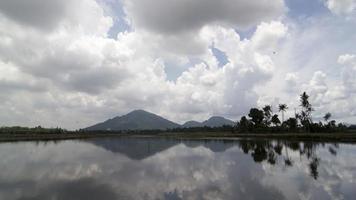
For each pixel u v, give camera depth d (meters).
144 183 23.50
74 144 84.56
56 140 113.81
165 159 41.97
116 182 24.02
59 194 19.70
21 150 59.44
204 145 75.44
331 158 39.56
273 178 25.39
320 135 93.75
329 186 21.72
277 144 72.00
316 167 31.67
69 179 25.55
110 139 127.25
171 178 25.89
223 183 23.38
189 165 34.97
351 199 17.97
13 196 19.19
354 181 23.56
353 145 64.06
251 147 63.75
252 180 24.55
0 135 138.00
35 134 160.25
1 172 29.73
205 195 19.39
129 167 33.44
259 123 151.75
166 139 123.00
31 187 21.97
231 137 126.94
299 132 125.88
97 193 19.94
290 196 18.91
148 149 63.34
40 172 29.75
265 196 18.94
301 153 47.34
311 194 19.34
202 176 26.91
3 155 48.19
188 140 108.56
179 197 18.92
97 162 38.41
